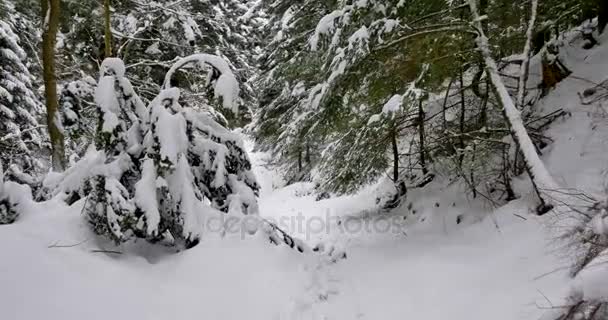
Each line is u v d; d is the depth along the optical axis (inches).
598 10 262.2
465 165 251.0
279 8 478.3
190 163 197.5
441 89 268.7
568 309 117.8
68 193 187.5
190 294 148.7
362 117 286.0
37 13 405.1
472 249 199.5
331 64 229.6
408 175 320.8
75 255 146.1
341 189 322.7
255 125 650.2
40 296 118.0
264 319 149.0
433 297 169.2
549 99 248.8
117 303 129.0
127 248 175.2
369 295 185.8
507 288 154.6
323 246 264.4
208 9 410.9
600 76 233.9
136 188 165.6
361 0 219.8
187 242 179.5
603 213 145.1
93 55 384.8
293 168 653.9
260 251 179.5
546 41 274.2
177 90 188.9
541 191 189.0
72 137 214.4
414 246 233.0
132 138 181.0
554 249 158.2
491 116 253.0
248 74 488.4
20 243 138.0
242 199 198.2
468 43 231.8
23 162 443.2
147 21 337.7
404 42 235.3
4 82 428.8
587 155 201.6
